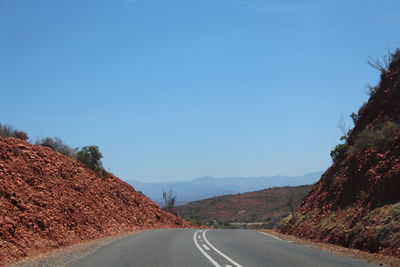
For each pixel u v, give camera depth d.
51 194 23.33
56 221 20.75
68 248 17.94
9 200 18.56
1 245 14.48
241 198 109.81
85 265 12.55
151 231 30.44
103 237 24.14
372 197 19.36
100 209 29.34
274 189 113.25
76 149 38.38
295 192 97.25
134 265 12.52
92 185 32.34
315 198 29.23
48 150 31.31
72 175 30.11
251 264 12.69
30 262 13.34
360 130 30.22
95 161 38.94
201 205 113.50
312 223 24.86
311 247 18.25
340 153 29.98
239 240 22.02
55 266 12.45
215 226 63.19
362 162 23.11
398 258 13.68
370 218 17.56
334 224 21.14
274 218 75.31
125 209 35.66
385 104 28.27
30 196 20.59
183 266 12.32
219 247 17.97
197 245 18.88
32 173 23.92
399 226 15.30
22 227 17.27
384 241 15.28
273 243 20.23
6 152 23.72
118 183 41.03
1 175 20.17
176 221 47.22
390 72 30.56
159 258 14.14
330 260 13.59
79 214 24.36
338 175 26.83
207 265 12.52
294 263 12.89
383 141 23.41
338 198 23.67
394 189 18.09
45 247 17.20
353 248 17.14
